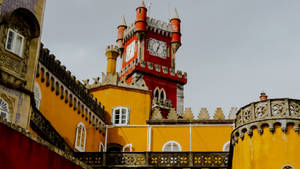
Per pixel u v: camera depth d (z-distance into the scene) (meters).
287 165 24.81
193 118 42.91
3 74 23.44
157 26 86.12
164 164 34.75
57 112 33.25
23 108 24.14
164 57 84.69
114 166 34.72
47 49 31.70
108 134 41.84
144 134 41.16
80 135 36.84
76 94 36.47
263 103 26.58
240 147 27.02
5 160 19.38
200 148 39.69
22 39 25.14
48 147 22.33
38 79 30.56
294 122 25.47
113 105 43.81
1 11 24.02
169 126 41.03
